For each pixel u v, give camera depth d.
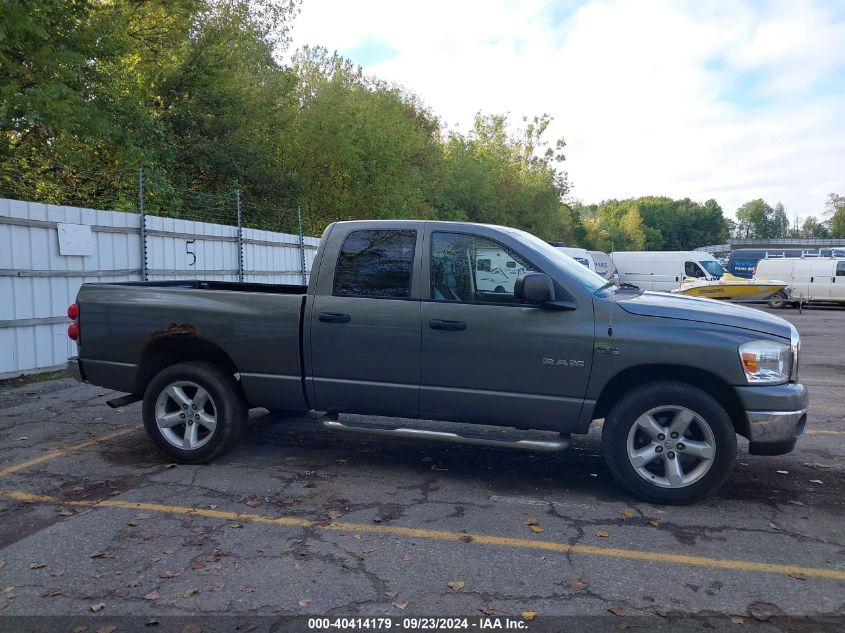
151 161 15.65
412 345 5.04
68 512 4.51
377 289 5.18
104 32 13.03
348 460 5.73
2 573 3.67
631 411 4.70
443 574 3.69
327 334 5.21
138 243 11.19
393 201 28.61
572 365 4.75
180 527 4.29
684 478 4.68
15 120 11.71
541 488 5.09
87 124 12.30
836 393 8.94
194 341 5.62
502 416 4.97
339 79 28.42
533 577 3.67
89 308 5.77
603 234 102.50
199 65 20.67
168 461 5.63
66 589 3.50
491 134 60.03
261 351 5.35
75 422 6.85
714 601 3.44
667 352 4.60
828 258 26.70
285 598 3.42
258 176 21.97
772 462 5.77
